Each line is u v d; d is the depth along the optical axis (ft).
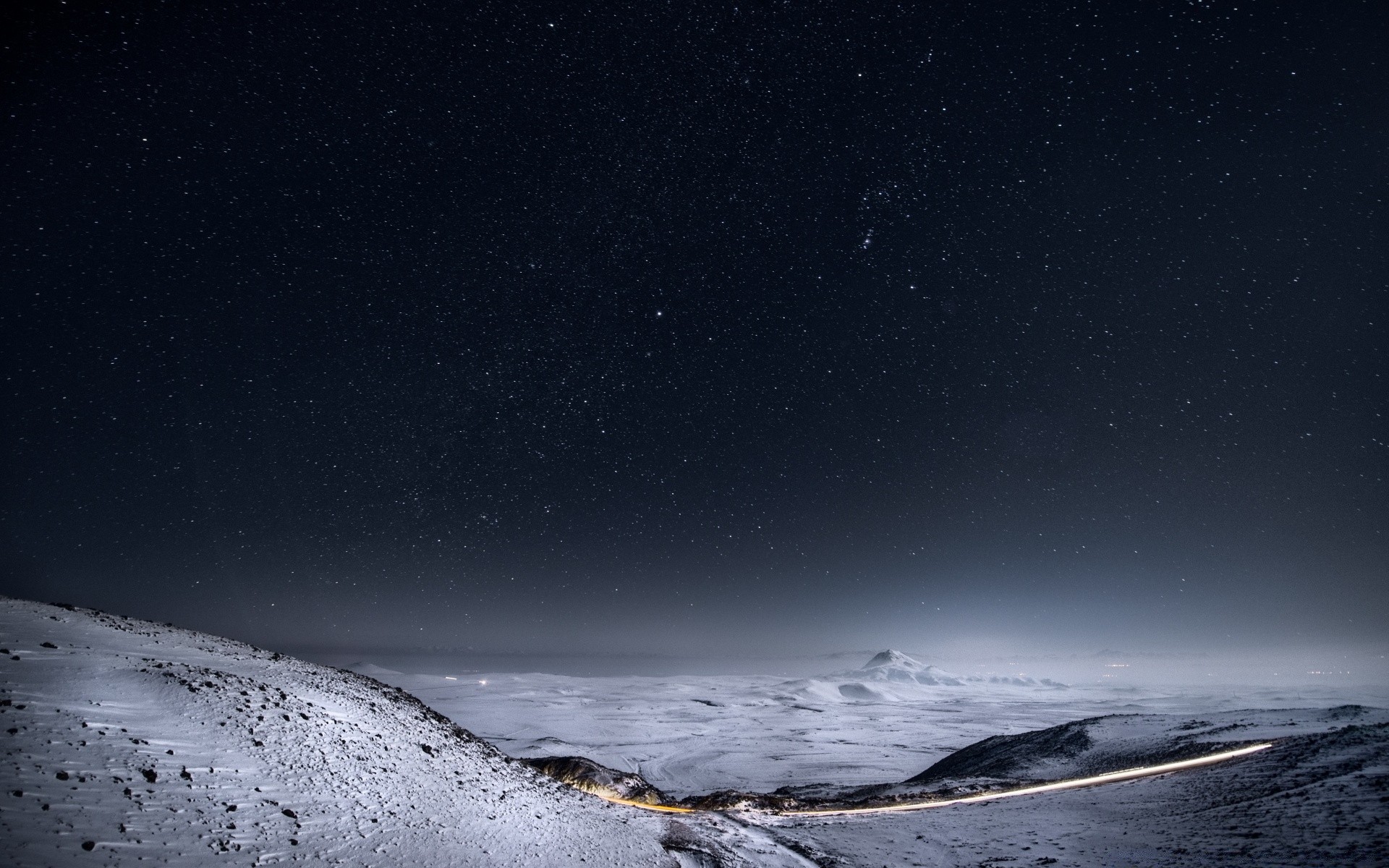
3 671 27.81
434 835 30.66
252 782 27.55
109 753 24.72
